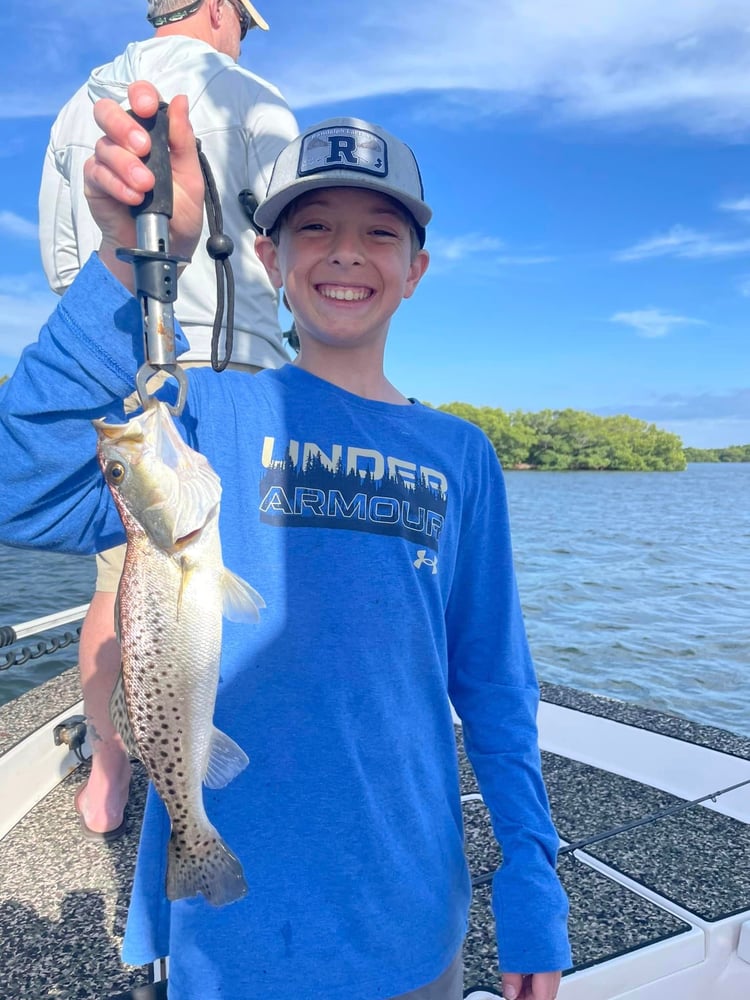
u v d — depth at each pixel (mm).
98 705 2459
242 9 3010
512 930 1406
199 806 1240
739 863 2318
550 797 2750
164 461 1254
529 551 17000
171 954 1286
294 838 1274
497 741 1604
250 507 1427
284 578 1384
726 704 6457
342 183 1553
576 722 3412
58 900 2221
